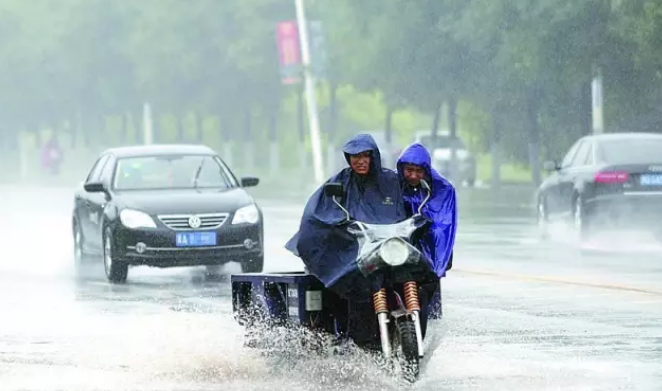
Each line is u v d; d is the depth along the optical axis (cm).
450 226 2566
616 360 2777
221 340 2988
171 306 3888
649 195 5878
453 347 2978
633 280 4469
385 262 2419
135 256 4631
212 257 4672
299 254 2550
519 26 9125
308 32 11806
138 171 4975
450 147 12175
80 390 2452
